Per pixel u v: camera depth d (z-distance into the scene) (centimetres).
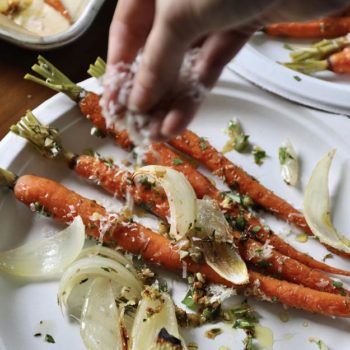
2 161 53
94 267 51
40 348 49
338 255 53
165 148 55
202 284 51
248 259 52
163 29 36
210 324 51
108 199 54
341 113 57
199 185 54
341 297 51
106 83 42
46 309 50
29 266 51
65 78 55
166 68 37
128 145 55
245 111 58
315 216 53
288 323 51
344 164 56
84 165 54
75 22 58
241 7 33
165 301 50
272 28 61
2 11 60
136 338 49
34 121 54
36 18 60
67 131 56
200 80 40
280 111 57
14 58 58
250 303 52
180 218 52
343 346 51
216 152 55
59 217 52
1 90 57
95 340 49
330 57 59
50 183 52
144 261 52
